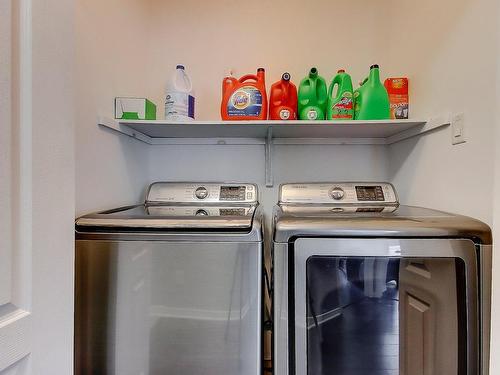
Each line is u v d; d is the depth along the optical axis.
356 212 1.26
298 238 1.04
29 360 0.63
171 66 1.93
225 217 1.09
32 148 0.63
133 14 1.70
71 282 0.77
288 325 1.03
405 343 1.06
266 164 1.91
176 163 1.95
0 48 0.56
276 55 1.92
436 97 1.36
